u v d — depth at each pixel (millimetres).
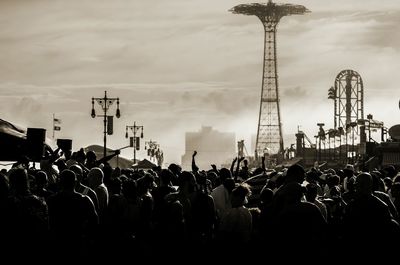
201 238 18750
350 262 15195
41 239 14719
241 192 18172
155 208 19438
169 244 17953
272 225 15219
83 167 24031
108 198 20688
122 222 18984
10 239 14500
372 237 15031
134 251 18891
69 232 15477
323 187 28422
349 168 27312
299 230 14625
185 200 19281
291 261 14586
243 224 18078
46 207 14945
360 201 15227
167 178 19844
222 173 22000
